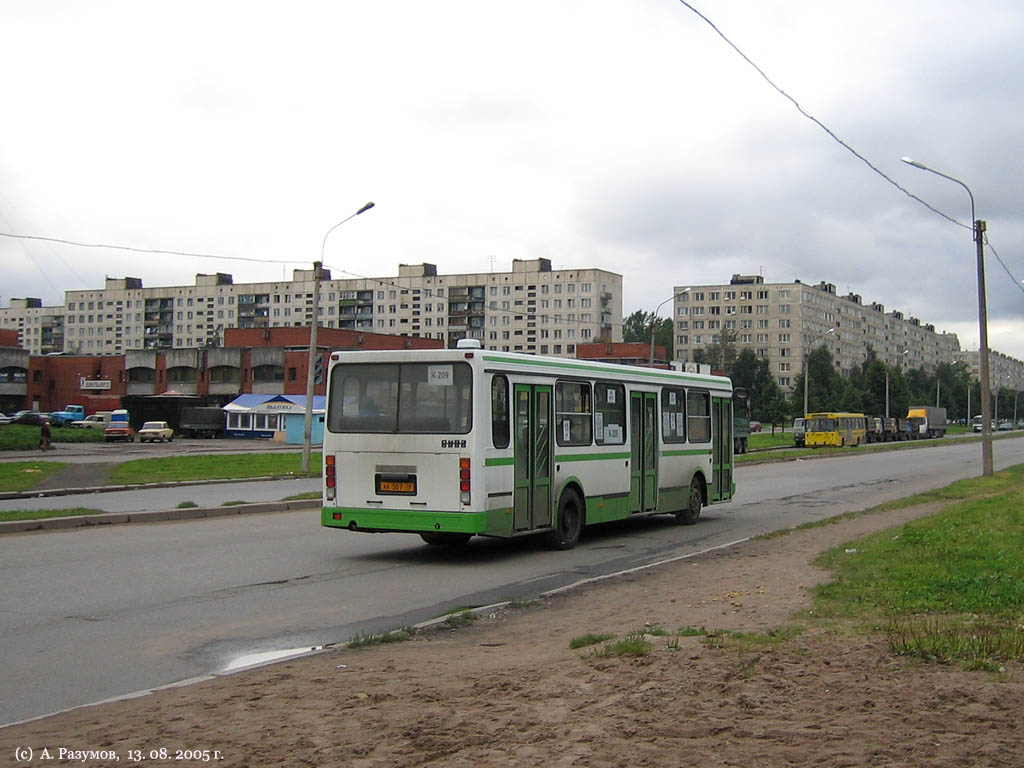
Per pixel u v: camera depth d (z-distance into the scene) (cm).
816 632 799
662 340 14450
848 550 1359
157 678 738
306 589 1162
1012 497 2212
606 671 675
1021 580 1012
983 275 3325
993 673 645
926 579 1038
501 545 1619
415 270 13575
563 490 1559
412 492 1397
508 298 13112
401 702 607
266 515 2084
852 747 500
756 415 11306
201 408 7831
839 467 4372
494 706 591
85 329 16062
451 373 1392
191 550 1484
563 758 491
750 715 559
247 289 14738
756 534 1808
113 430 6994
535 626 919
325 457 1456
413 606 1056
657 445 1848
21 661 789
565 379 1574
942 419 10994
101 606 1031
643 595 1082
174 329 15300
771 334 14250
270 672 711
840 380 10850
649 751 499
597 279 12712
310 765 489
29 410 10244
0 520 1722
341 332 8681
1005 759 479
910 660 682
